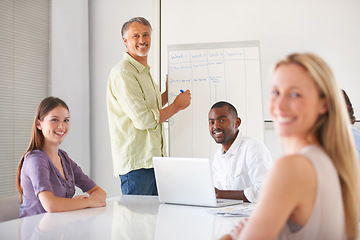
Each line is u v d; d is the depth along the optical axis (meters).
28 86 3.72
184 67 3.21
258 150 2.25
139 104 2.71
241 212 1.58
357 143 2.44
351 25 3.79
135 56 2.89
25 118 3.69
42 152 2.05
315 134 0.92
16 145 3.60
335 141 0.90
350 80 3.79
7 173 3.51
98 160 4.23
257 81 3.10
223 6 3.97
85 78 4.17
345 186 0.91
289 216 0.86
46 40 3.90
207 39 4.00
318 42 3.82
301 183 0.81
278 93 0.90
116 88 2.78
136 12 4.14
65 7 3.99
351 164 0.91
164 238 1.20
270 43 3.89
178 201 1.86
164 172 1.85
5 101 3.50
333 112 0.89
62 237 1.22
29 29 3.73
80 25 4.13
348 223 0.93
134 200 2.03
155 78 4.06
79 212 1.69
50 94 3.88
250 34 3.93
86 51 4.19
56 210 1.73
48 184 1.90
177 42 4.05
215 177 2.43
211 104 3.13
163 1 4.08
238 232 1.01
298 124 0.88
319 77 0.87
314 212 0.83
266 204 0.82
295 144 0.93
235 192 1.94
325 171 0.84
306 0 3.84
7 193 3.50
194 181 1.76
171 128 3.15
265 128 3.84
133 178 2.78
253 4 3.92
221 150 2.43
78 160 4.05
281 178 0.81
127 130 2.79
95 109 4.25
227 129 2.39
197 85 3.17
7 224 1.44
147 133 2.79
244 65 3.13
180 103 2.88
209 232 1.27
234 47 3.17
